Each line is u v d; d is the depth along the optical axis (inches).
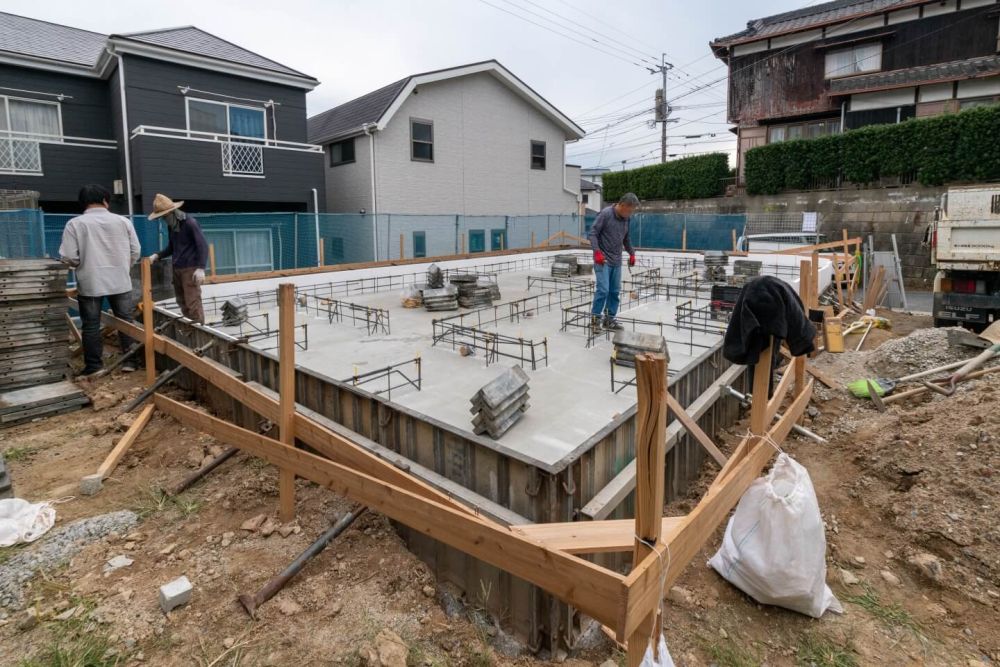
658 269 357.7
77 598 111.8
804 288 181.2
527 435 126.3
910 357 228.5
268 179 482.6
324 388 163.5
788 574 110.6
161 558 124.6
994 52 629.0
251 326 227.5
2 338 198.4
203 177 445.4
